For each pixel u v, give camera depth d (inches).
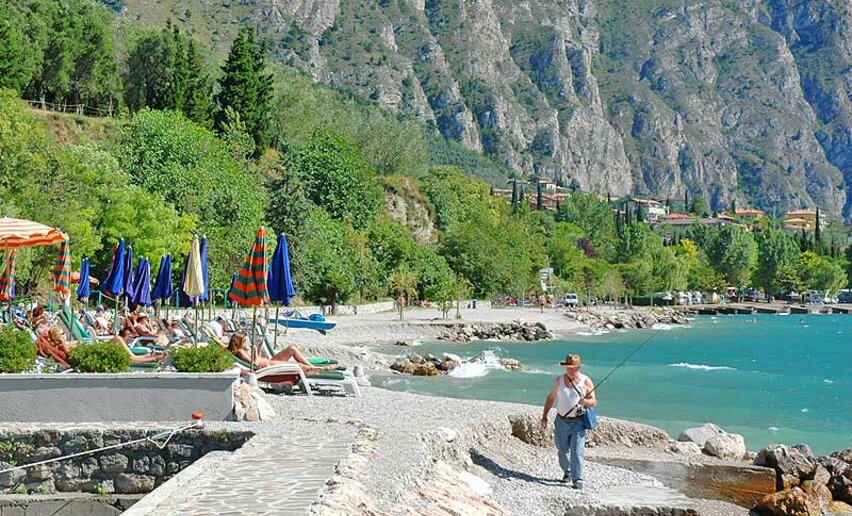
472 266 4224.9
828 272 6574.8
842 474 682.8
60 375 596.1
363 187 3873.0
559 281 4938.5
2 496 552.4
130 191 2100.1
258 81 3681.1
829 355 2342.5
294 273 2854.3
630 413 1169.4
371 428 581.9
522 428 716.0
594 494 589.3
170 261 1314.0
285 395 773.3
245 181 2775.6
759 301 6702.8
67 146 2682.1
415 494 442.3
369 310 3147.1
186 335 1079.6
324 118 4726.9
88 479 562.9
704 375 1720.0
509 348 2265.0
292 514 361.7
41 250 1750.7
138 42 3585.1
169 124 2623.0
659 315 4360.2
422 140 5423.2
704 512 609.6
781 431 1049.5
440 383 1375.5
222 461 491.2
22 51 3009.4
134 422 592.7
